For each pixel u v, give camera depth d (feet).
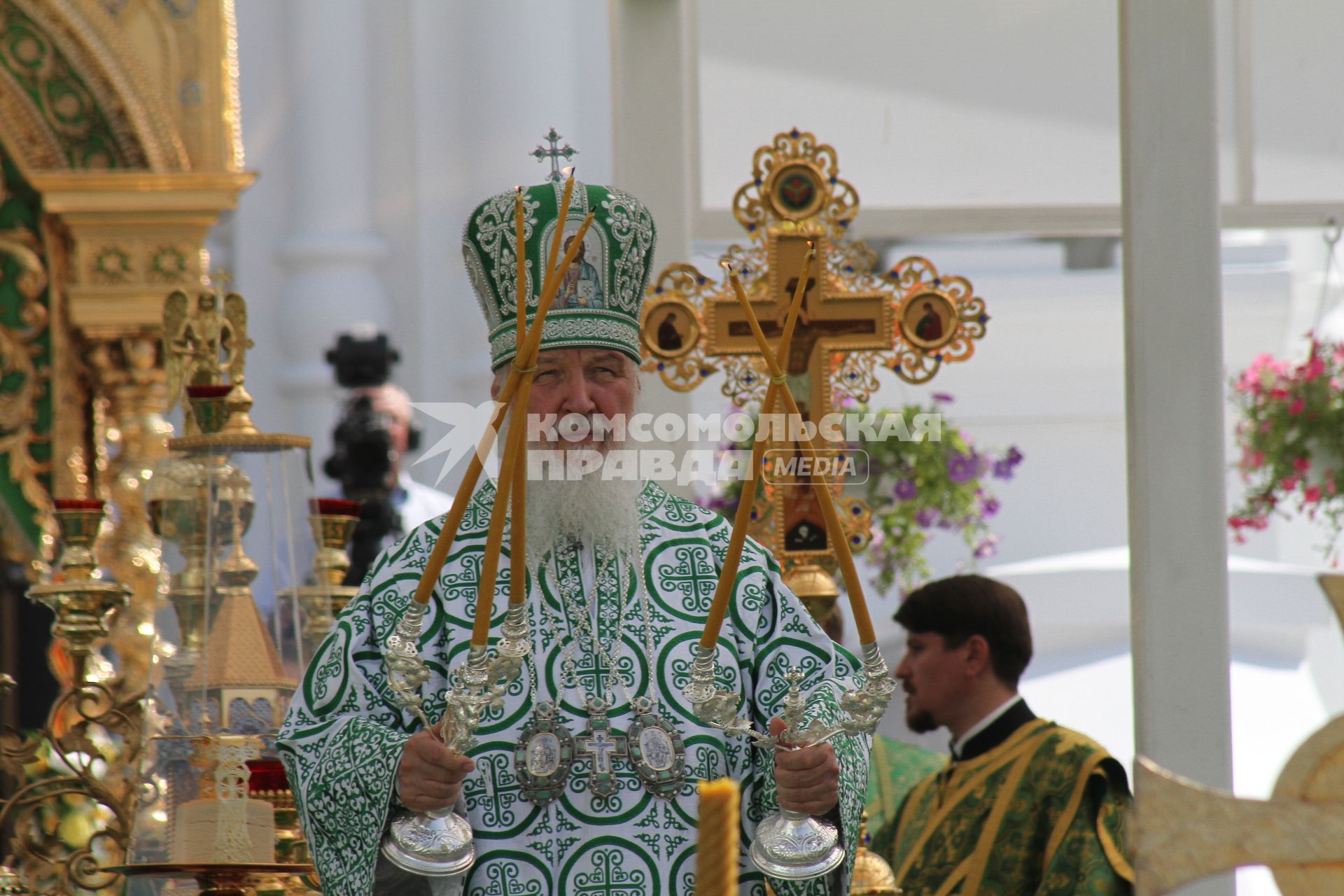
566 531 26.81
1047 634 64.69
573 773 25.08
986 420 68.18
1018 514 67.87
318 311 65.26
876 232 53.16
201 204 57.06
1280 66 53.57
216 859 28.04
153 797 28.81
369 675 25.95
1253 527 55.83
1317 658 63.46
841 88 53.26
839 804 24.77
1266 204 53.93
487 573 22.58
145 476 55.42
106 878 35.53
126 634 46.91
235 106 58.13
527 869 24.68
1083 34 53.72
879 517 49.96
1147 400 29.32
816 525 37.60
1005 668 42.01
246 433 30.99
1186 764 28.66
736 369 38.34
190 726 29.04
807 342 38.04
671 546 27.35
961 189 54.08
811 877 23.94
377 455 53.16
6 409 57.16
